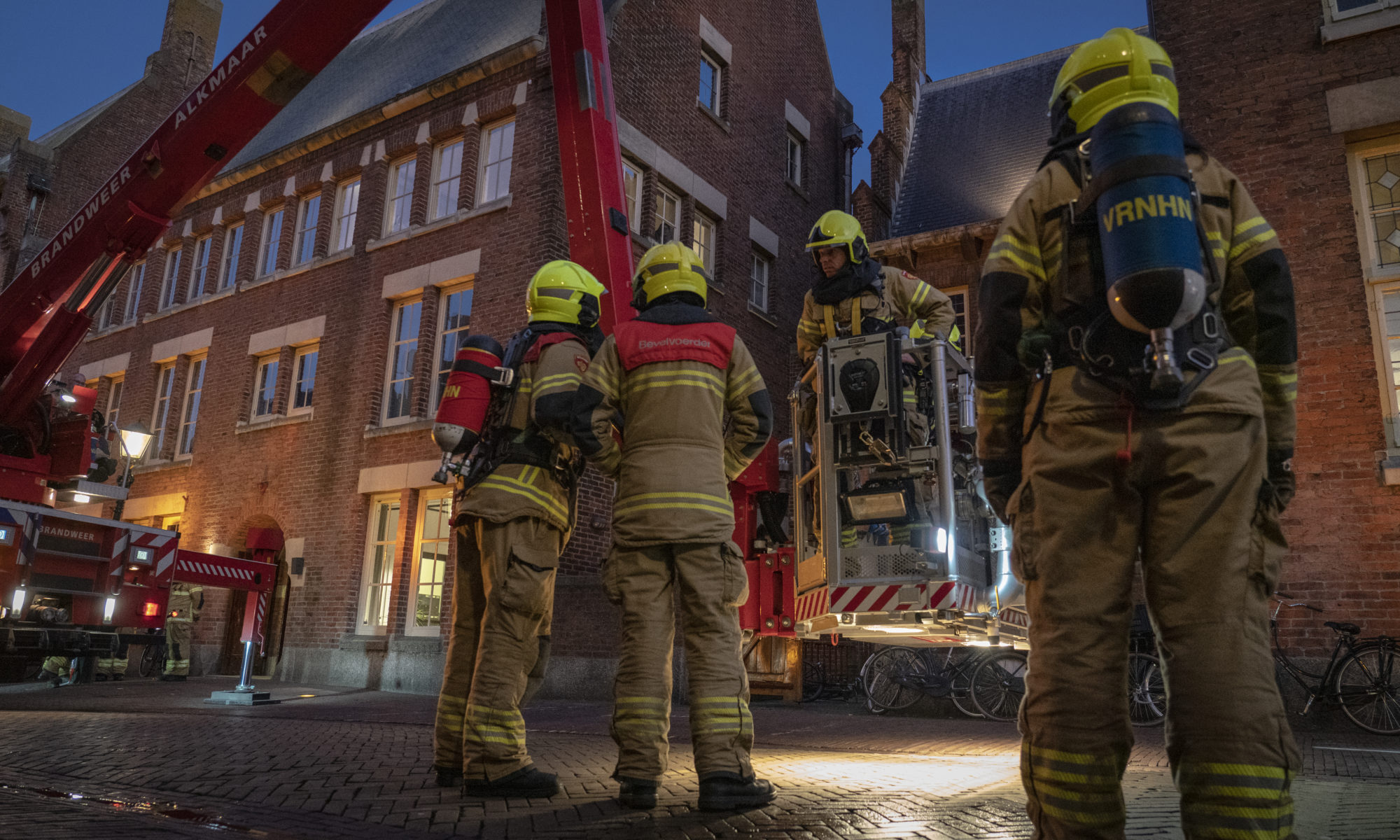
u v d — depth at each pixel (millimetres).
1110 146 1560
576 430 2992
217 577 8016
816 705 10008
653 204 12391
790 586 6531
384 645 11289
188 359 15750
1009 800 2939
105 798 2947
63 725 5535
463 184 12383
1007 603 4836
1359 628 7000
